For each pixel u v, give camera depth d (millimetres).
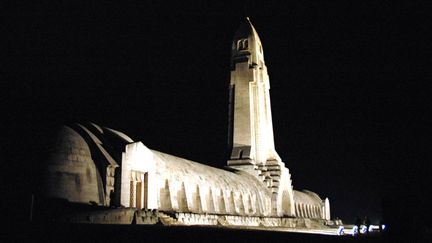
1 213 29000
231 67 86688
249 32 87750
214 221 53312
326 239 24188
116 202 37031
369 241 22641
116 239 18078
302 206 102000
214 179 61125
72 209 31562
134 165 39469
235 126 82375
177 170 51594
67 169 34375
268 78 90188
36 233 18828
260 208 71562
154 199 42562
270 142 84875
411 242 21812
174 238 19422
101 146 38531
